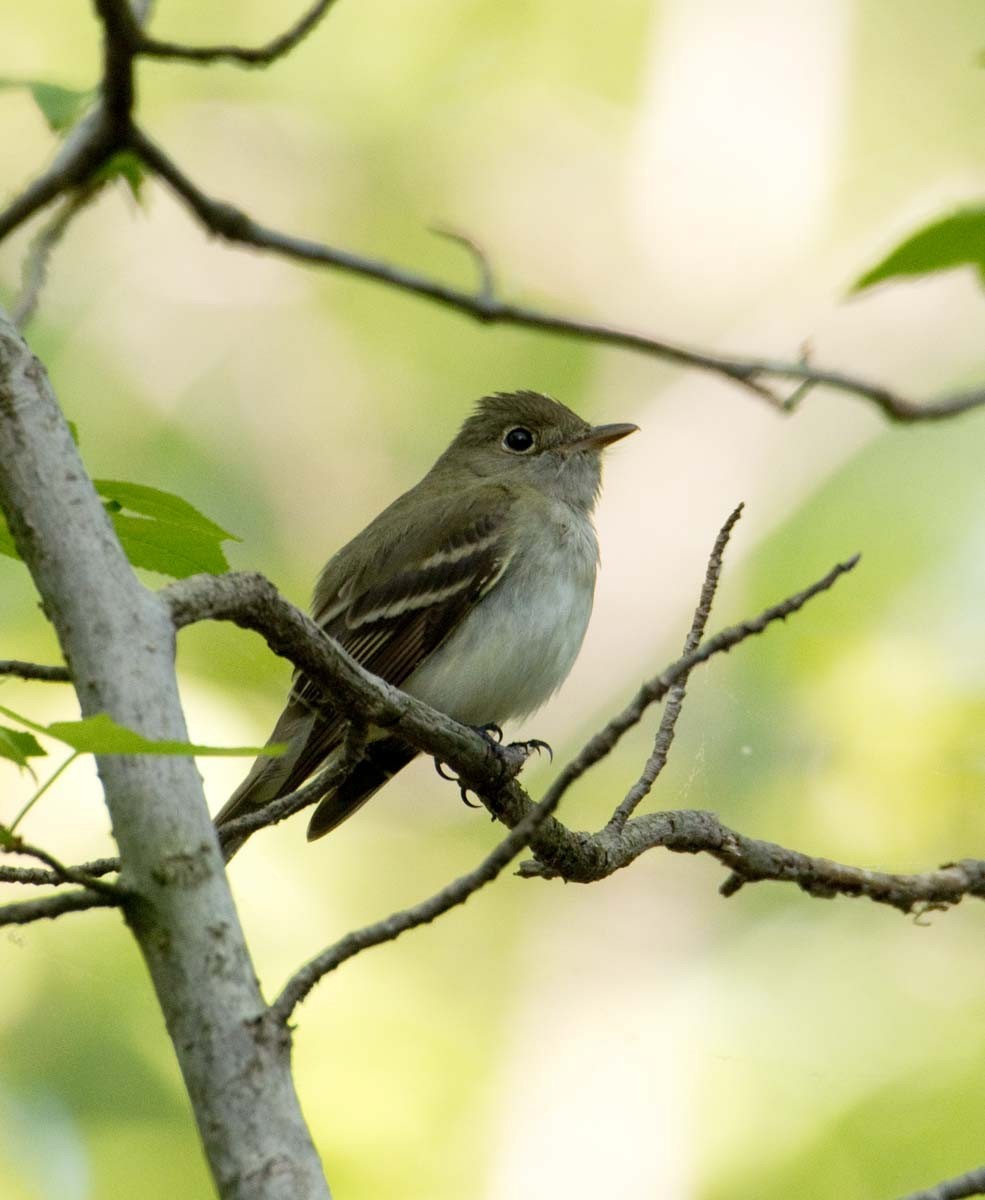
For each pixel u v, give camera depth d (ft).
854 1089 37.45
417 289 15.12
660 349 15.64
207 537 16.78
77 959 36.29
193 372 54.39
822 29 57.77
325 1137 36.22
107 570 13.33
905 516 47.98
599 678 51.13
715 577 20.10
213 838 12.60
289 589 52.37
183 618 14.57
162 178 14.46
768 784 41.55
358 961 40.11
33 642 40.47
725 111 57.88
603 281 56.65
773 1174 35.86
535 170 57.16
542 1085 38.91
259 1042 12.09
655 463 53.78
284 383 54.75
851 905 41.63
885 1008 39.63
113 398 53.21
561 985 42.73
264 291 55.88
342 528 53.47
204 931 12.28
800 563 47.29
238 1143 11.81
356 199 56.59
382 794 46.29
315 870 41.83
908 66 57.72
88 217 54.70
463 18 55.98
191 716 41.04
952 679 41.19
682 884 44.14
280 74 56.08
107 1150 34.58
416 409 54.60
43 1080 35.09
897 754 40.32
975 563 45.85
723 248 57.52
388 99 56.75
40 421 13.71
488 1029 41.16
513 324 15.30
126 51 13.70
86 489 13.64
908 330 55.72
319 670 17.17
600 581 52.54
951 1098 36.45
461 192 56.70
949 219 13.61
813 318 56.49
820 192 57.36
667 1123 37.93
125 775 12.54
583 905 43.86
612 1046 40.42
